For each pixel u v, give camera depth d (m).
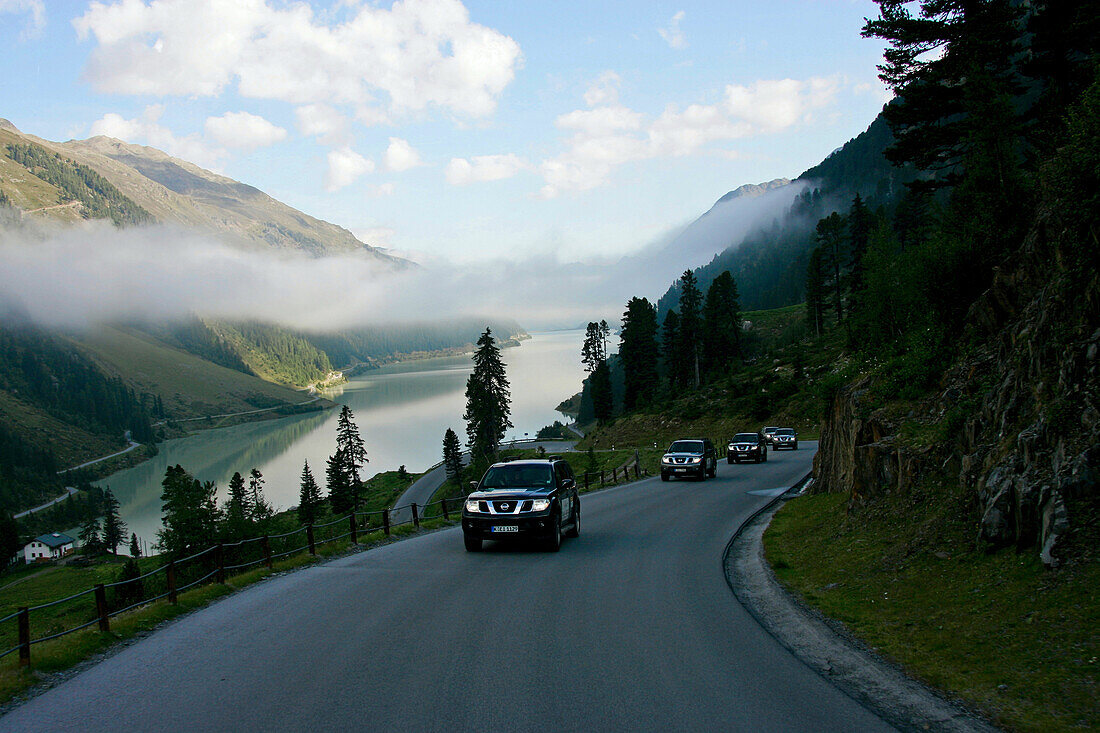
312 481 76.69
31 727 5.64
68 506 124.25
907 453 12.84
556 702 5.75
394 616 9.02
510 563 12.96
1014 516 8.59
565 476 16.25
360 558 14.70
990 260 15.18
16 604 65.56
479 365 75.06
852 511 13.80
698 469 31.05
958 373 13.98
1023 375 10.38
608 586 10.64
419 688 6.17
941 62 21.75
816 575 11.08
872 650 7.26
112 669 7.30
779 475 30.81
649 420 81.06
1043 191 14.20
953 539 9.72
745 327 125.56
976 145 16.75
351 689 6.20
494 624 8.45
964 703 5.70
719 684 6.20
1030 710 5.35
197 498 40.06
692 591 10.25
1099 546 7.10
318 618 9.12
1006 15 20.50
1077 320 9.47
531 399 191.25
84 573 83.50
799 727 5.21
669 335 106.62
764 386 73.19
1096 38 19.83
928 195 23.47
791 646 7.56
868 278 21.97
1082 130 9.88
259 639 8.20
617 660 6.93
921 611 8.11
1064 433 8.32
